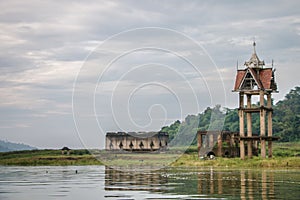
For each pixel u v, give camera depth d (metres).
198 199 30.11
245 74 82.06
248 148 81.94
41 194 34.28
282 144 122.12
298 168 67.12
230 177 48.09
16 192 35.72
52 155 104.31
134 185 39.66
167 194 32.78
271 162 72.00
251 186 37.72
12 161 97.00
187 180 44.41
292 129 136.50
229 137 89.25
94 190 36.28
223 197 30.88
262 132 80.69
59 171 65.56
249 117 82.31
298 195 31.56
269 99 84.31
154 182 42.47
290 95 164.38
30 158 100.25
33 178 50.44
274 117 153.75
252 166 72.00
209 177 48.34
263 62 82.75
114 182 43.25
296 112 153.75
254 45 83.12
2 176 54.19
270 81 81.50
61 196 32.91
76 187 39.00
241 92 82.06
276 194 32.16
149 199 30.33
